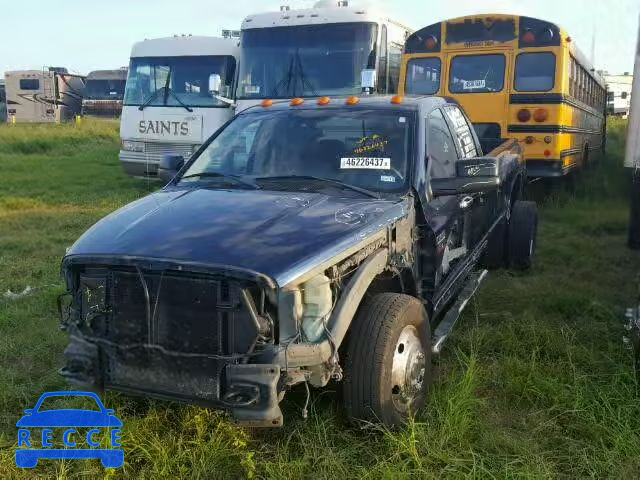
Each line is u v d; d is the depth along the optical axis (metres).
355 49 11.13
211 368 3.15
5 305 6.11
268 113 4.94
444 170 4.86
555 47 10.75
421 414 3.86
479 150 6.13
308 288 3.22
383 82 11.59
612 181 12.48
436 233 4.48
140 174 13.83
